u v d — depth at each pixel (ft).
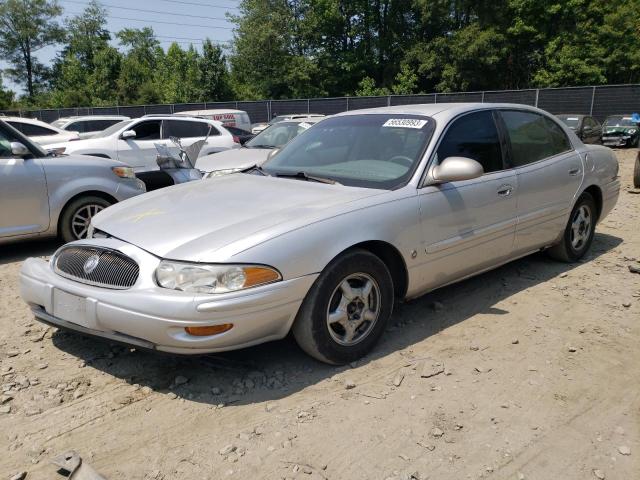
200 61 140.77
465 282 16.57
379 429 9.48
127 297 9.82
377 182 12.70
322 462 8.66
